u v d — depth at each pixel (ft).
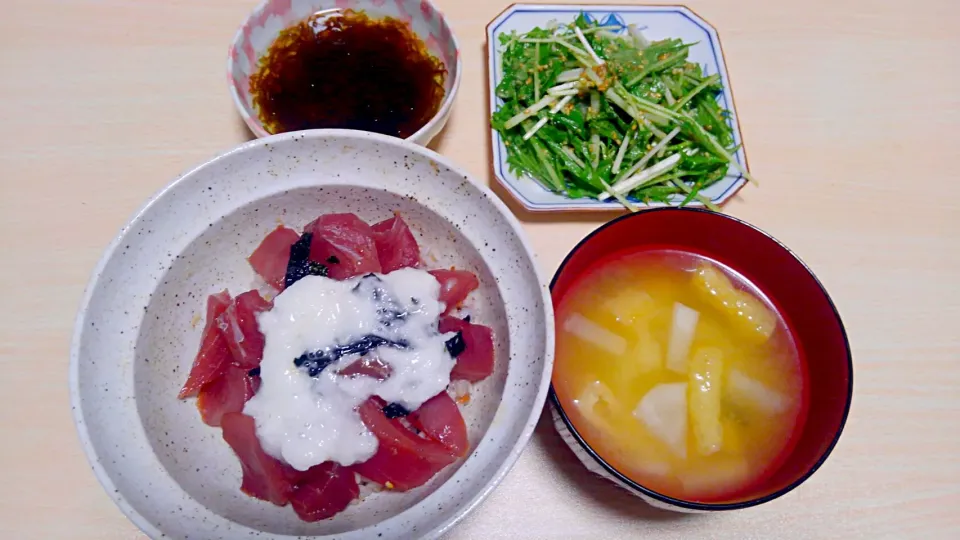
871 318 1.03
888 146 1.16
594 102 1.14
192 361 0.85
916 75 1.22
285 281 0.85
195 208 0.82
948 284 1.06
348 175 0.85
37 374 0.90
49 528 0.83
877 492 0.91
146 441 0.74
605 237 0.89
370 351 0.78
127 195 1.02
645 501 0.87
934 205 1.11
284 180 0.84
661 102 1.15
